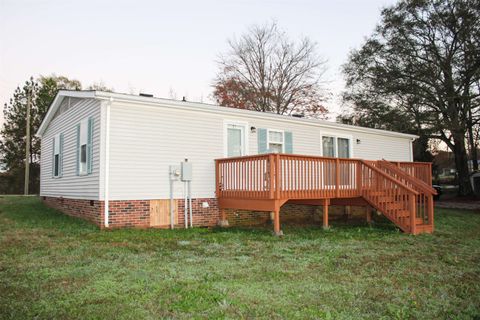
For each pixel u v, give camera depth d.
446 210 16.70
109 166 9.12
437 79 21.25
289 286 4.78
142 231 8.91
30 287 4.56
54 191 13.62
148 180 9.69
